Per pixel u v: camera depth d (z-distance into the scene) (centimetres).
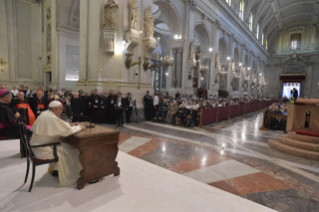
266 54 3728
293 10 3111
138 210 236
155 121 962
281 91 3753
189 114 882
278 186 340
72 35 1441
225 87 2175
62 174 283
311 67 3366
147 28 999
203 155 488
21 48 1545
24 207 232
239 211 248
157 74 2523
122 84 899
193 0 1438
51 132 269
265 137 722
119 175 329
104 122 856
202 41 1830
